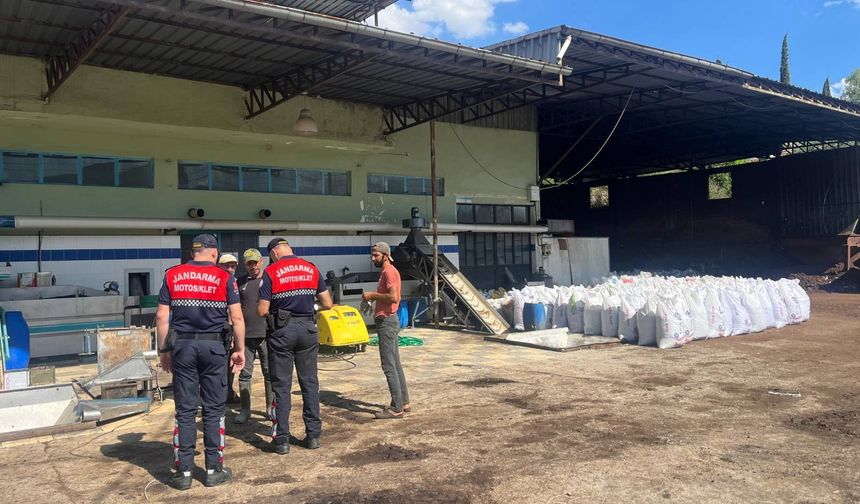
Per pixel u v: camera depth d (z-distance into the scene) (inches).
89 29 332.5
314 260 530.3
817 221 960.3
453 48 378.9
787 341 411.5
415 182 609.0
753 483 160.4
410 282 525.7
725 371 313.1
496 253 684.7
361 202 564.4
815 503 147.7
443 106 517.7
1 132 399.2
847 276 877.8
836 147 1046.4
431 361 353.4
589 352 377.4
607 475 167.2
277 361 190.7
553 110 761.6
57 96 387.2
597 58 551.2
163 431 215.2
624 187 1211.9
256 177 507.5
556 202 1307.8
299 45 373.7
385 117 550.0
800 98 701.9
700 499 150.3
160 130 434.9
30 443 201.8
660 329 388.8
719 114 789.2
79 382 265.3
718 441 196.7
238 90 458.9
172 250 457.1
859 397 256.4
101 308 375.2
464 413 235.8
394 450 191.6
